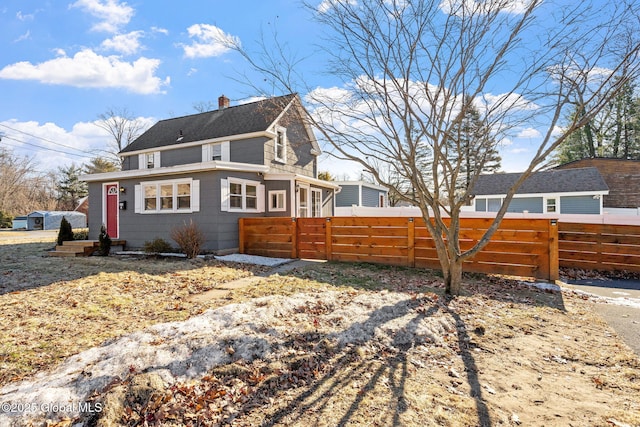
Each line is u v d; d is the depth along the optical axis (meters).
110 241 10.81
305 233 10.08
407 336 3.96
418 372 3.22
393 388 2.92
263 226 10.73
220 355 3.20
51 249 12.01
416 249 8.49
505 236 7.54
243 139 14.87
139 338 3.54
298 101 6.70
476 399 2.77
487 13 5.04
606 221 10.32
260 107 9.77
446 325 4.35
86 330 4.03
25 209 40.34
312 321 4.23
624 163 23.22
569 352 3.70
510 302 5.59
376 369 3.26
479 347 3.82
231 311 4.36
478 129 5.52
